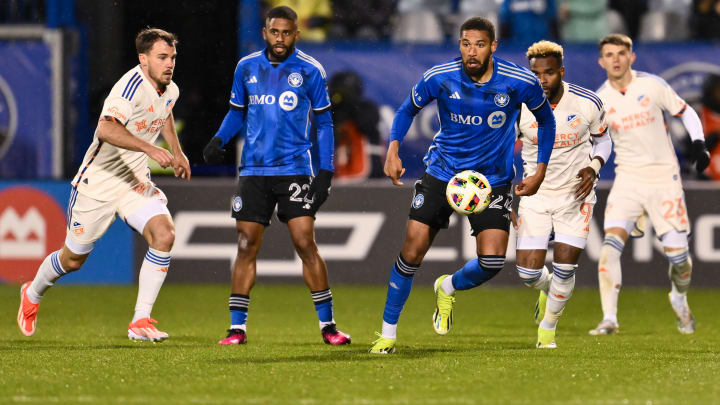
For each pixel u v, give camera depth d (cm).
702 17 4397
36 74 4188
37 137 4197
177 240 3800
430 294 3541
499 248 1970
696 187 3694
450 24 4462
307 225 2191
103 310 3047
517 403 1437
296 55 2175
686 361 1894
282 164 2184
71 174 4250
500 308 3183
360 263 3788
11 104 4194
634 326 2744
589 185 2131
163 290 3622
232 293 2206
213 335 2420
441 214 1972
